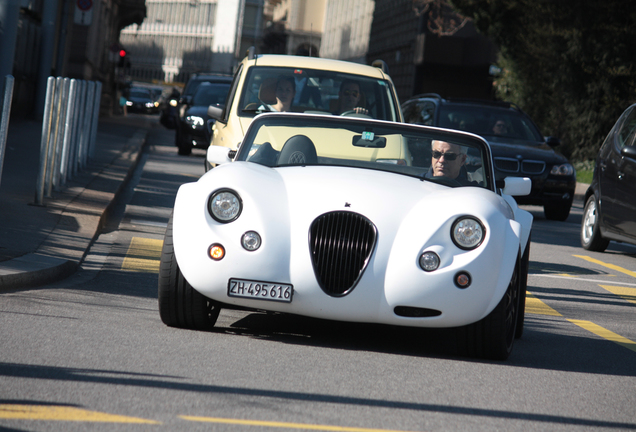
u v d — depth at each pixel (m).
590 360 18.17
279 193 16.88
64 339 15.81
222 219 16.47
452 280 16.02
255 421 12.02
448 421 12.77
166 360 14.97
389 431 12.05
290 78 32.88
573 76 90.50
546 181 49.25
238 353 15.96
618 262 36.16
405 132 20.17
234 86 33.12
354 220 16.31
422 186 17.97
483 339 16.91
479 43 130.88
